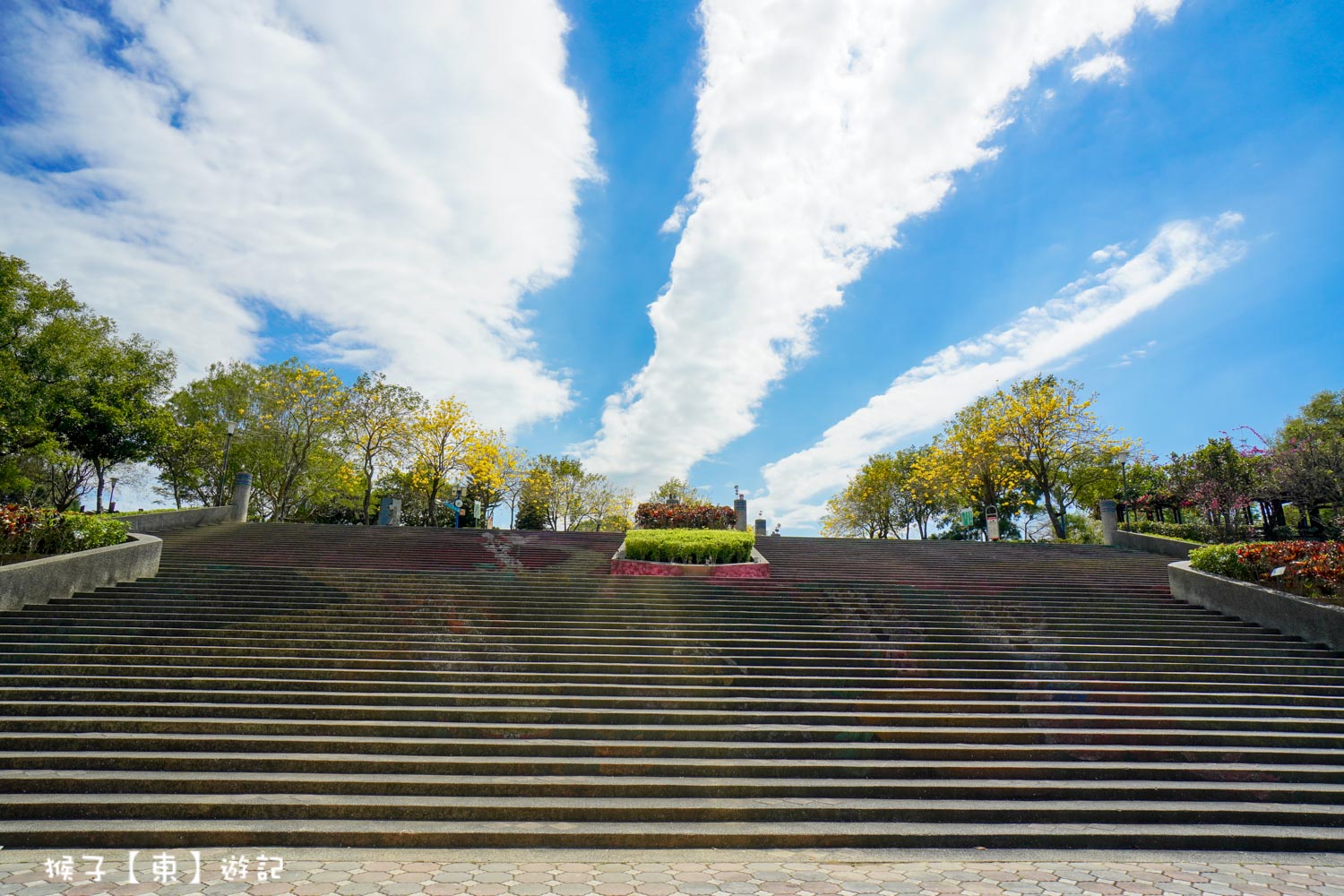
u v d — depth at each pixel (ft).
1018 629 35.09
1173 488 80.12
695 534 50.78
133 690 24.95
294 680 26.21
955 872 16.42
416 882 15.02
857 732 23.97
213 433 101.24
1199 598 39.83
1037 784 21.18
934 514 139.64
